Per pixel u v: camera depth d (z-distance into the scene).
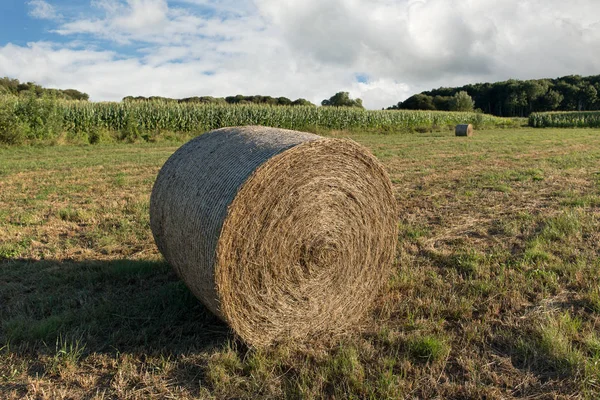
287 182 3.48
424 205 8.07
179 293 4.47
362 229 4.00
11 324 3.78
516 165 12.82
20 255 5.59
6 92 20.59
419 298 4.30
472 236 6.25
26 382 3.10
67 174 11.52
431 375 3.14
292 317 3.67
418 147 18.70
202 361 3.37
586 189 9.13
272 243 3.47
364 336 3.78
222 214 3.24
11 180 10.57
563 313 3.97
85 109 22.17
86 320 3.95
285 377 3.18
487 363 3.28
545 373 3.16
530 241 5.81
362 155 3.91
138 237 6.31
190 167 3.91
